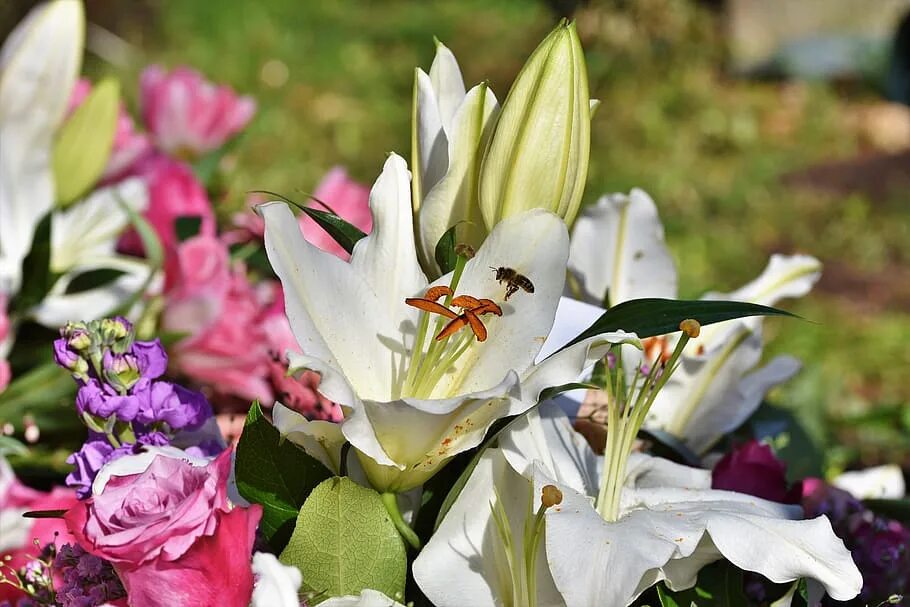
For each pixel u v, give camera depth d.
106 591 0.92
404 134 4.71
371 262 0.92
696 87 5.55
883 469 1.28
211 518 0.86
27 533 1.05
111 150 1.45
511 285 0.90
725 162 4.85
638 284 1.11
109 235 1.34
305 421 0.91
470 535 0.93
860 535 1.10
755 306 0.92
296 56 5.64
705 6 6.11
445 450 0.90
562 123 0.91
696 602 0.96
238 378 1.25
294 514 0.94
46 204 1.32
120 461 0.91
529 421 0.95
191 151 1.63
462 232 0.95
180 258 1.24
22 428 1.24
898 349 3.20
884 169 4.91
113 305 1.30
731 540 0.91
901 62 4.29
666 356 1.10
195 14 5.93
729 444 1.18
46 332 1.32
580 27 5.73
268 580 0.85
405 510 0.95
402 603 0.92
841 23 6.02
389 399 0.92
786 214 4.28
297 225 0.89
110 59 4.39
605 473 0.94
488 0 6.84
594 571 0.88
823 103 5.62
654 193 4.30
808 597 0.99
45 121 1.29
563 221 0.93
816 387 1.48
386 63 5.81
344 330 0.91
